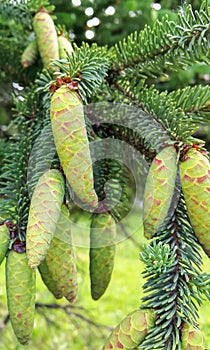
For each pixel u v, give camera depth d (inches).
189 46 20.9
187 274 19.6
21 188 21.3
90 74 19.2
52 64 19.5
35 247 17.9
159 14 30.9
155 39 22.2
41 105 23.7
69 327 54.9
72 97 18.5
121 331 18.7
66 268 20.1
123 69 23.2
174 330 18.7
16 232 20.3
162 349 18.6
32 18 25.6
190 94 22.1
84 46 20.9
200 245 19.9
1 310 55.3
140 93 22.5
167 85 33.1
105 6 32.6
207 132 31.3
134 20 32.8
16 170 22.5
